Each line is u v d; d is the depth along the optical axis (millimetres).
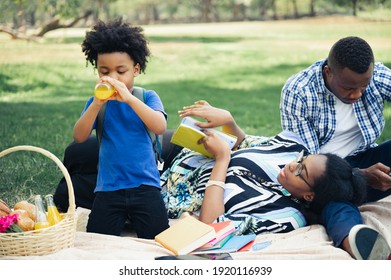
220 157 4711
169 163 5262
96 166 5016
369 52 4605
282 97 5137
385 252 3930
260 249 4184
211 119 4980
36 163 6645
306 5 41500
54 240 3934
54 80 13312
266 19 41031
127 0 41062
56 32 26312
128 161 4461
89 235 4281
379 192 4957
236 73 15398
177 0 46875
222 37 24578
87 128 4422
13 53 17344
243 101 11578
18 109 10000
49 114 9680
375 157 5086
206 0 41562
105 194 4469
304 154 4859
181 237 4137
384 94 5055
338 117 5082
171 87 13250
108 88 4234
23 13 22531
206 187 4625
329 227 4277
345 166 4441
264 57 18156
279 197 4609
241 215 4438
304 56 18125
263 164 4750
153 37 24609
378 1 31562
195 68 16234
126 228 4832
